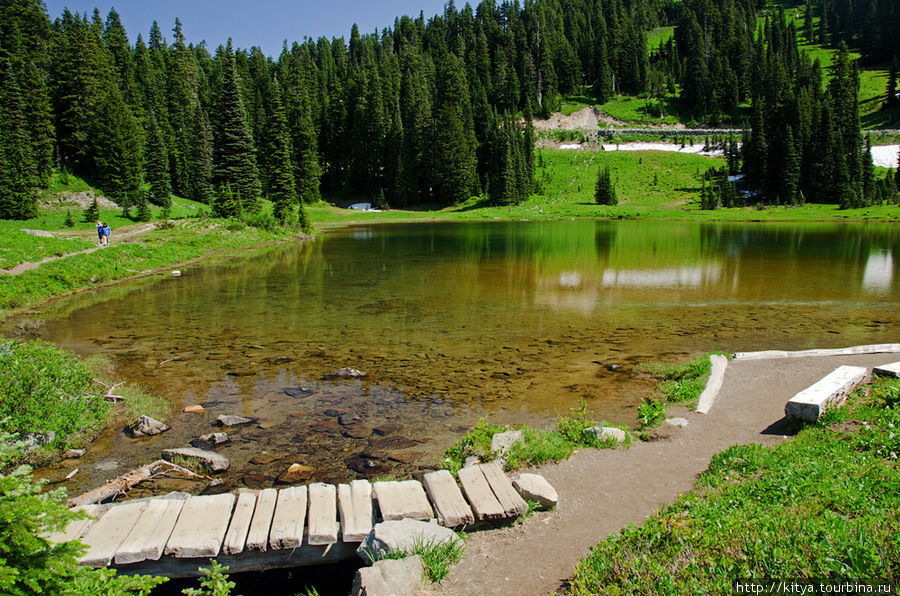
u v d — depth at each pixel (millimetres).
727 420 8422
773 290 20891
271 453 7980
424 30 171750
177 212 59531
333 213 83562
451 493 5988
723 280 23266
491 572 4840
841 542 4090
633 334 14711
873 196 75750
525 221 72312
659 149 115125
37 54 69188
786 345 13414
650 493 6207
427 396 10297
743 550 4297
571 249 36531
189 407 9742
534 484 6062
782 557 4051
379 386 10867
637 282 23078
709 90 131750
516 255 33656
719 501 5414
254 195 63969
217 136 63688
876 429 6895
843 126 83438
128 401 9945
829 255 31594
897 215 64062
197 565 5273
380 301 19734
